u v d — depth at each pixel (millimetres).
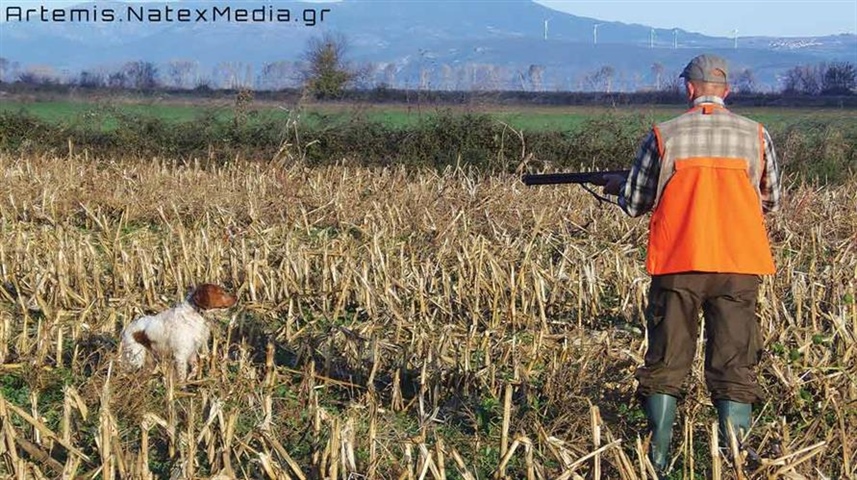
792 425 5648
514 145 20297
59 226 11516
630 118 20984
